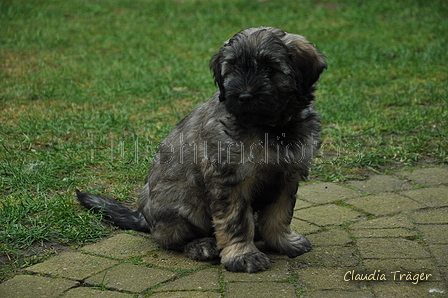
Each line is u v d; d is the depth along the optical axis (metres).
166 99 3.33
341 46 4.51
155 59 4.33
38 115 2.92
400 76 3.73
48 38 4.89
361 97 3.29
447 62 3.99
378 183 2.41
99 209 2.23
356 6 5.92
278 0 6.33
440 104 3.09
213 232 2.13
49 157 2.54
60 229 2.17
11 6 5.94
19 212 2.22
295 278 2.00
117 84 3.60
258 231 2.17
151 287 1.97
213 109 2.07
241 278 2.00
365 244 2.11
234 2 6.24
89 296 1.95
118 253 2.10
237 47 2.02
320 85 3.56
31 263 2.05
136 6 6.20
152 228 2.14
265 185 2.05
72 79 3.74
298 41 2.05
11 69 3.96
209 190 2.05
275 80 2.00
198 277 2.01
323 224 2.21
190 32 5.20
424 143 2.63
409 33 4.88
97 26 5.39
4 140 2.66
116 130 2.78
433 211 2.24
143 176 2.47
